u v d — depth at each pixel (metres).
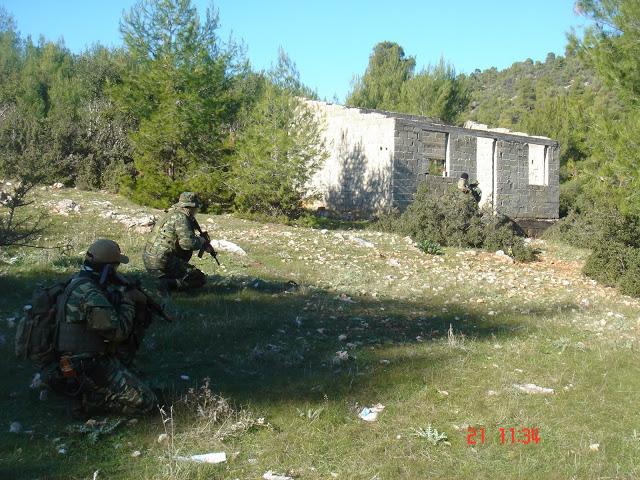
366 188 22.64
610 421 5.10
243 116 20.91
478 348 7.07
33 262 9.33
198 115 19.48
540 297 11.23
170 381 5.31
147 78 19.88
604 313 10.09
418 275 12.18
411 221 18.28
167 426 4.40
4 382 5.02
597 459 4.34
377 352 6.65
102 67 31.30
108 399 4.41
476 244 17.86
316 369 5.98
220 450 4.17
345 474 3.94
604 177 11.93
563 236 21.72
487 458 4.30
